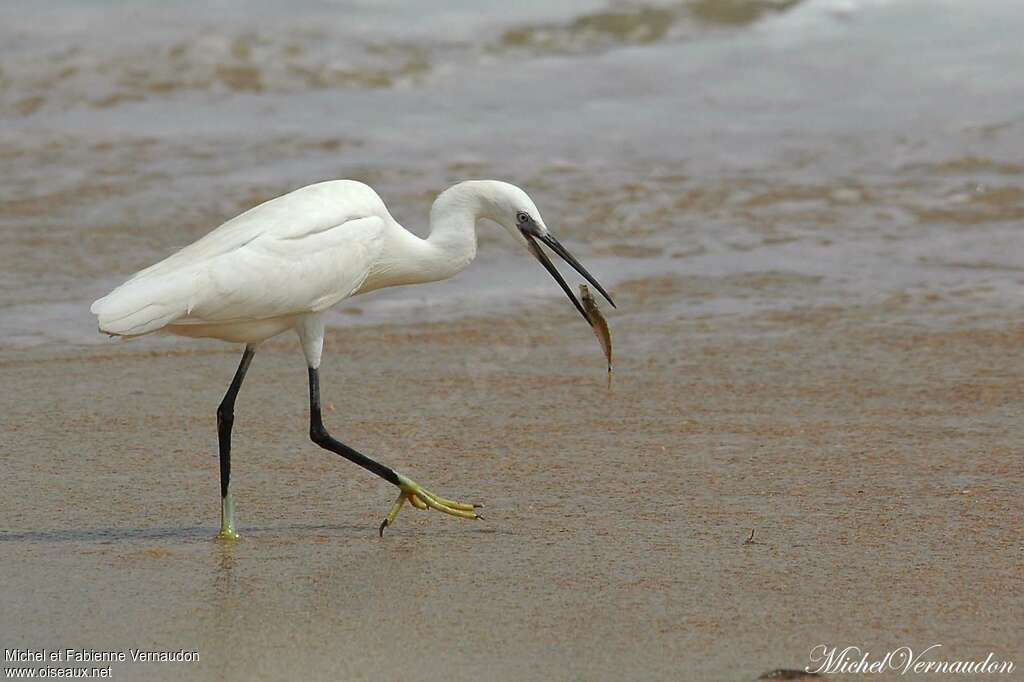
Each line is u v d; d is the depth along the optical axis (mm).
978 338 14500
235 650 7746
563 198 19016
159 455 11531
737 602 8406
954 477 10828
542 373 13766
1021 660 7566
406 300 16172
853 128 21609
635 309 15695
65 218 18203
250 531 9836
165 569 9031
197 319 9438
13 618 8195
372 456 11555
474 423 12383
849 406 12672
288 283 9555
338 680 7344
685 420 12359
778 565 9031
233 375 13812
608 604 8398
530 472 11125
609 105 23125
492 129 22062
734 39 25594
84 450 11609
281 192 19172
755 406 12719
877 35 25141
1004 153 20266
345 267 9875
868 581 8727
